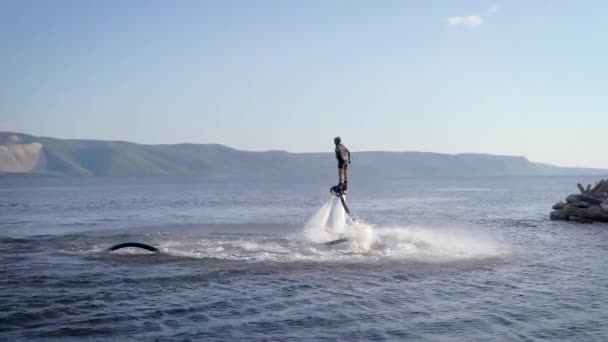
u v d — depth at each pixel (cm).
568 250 2195
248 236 2461
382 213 4947
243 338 1008
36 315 1151
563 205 4075
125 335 1023
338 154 2225
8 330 1050
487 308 1227
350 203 6956
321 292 1367
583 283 1499
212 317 1145
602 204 3725
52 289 1395
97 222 3734
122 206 6150
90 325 1084
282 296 1326
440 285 1456
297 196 9356
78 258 1889
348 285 1448
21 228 3241
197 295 1334
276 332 1045
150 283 1466
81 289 1395
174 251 2005
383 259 1841
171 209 5503
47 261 1830
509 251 2114
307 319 1131
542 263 1830
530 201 7406
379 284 1462
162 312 1179
